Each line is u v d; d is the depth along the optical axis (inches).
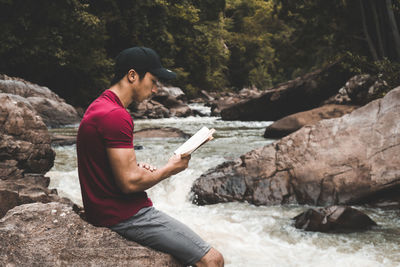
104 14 993.5
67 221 91.1
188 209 206.1
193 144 81.2
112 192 78.4
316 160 209.9
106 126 72.4
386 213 185.2
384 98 211.5
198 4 1467.8
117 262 80.0
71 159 321.7
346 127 214.1
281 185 209.6
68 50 861.8
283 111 759.1
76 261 80.8
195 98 1460.4
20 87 687.7
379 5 701.3
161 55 1262.3
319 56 1227.9
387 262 131.9
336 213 162.1
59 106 699.4
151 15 1179.9
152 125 688.4
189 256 79.9
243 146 390.0
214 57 1611.7
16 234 85.4
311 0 786.2
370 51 764.0
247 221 180.4
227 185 217.2
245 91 1408.7
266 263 134.1
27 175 188.7
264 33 1974.7
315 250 144.3
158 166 296.0
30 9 777.6
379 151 200.4
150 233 79.3
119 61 77.0
